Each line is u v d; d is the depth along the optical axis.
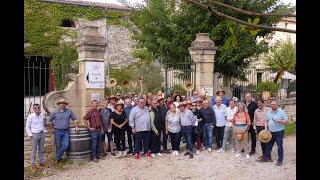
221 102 10.30
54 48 21.81
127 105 9.98
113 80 13.83
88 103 10.17
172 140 9.79
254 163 8.73
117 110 9.68
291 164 8.53
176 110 9.73
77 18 22.89
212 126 10.04
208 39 12.16
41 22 21.56
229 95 13.22
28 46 21.06
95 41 10.17
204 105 10.09
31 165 8.62
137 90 17.80
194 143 10.85
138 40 17.53
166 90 13.56
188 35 14.21
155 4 15.28
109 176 7.98
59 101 9.22
